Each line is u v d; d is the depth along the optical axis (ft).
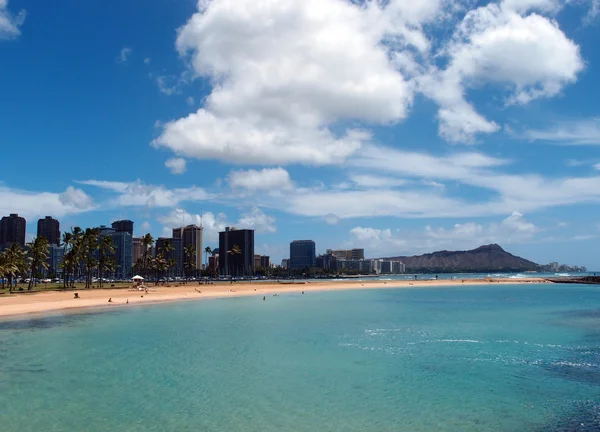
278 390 81.56
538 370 96.99
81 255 449.48
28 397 76.89
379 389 82.64
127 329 159.22
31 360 105.91
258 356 110.83
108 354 113.19
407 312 223.92
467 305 268.21
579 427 64.80
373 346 124.47
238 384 85.46
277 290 449.06
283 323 177.27
